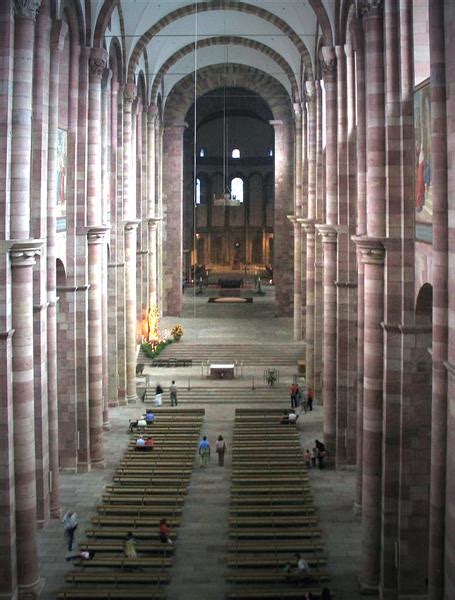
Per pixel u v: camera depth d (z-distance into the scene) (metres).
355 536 27.97
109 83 40.62
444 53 15.25
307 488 31.34
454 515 14.82
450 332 15.16
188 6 43.78
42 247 25.70
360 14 26.86
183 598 23.42
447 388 15.77
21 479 22.84
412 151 21.86
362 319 28.41
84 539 27.17
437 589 16.19
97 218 33.69
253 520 28.16
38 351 26.34
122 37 42.28
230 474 34.16
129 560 24.81
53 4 27.31
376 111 23.06
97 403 34.44
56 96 27.28
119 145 43.06
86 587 23.92
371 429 23.81
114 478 32.28
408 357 22.53
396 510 23.23
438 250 15.70
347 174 32.59
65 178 31.55
